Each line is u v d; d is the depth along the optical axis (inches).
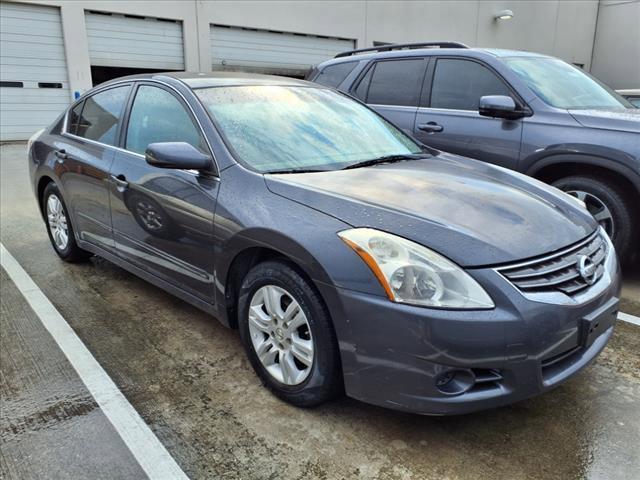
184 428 94.0
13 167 392.8
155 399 102.8
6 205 271.1
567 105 172.6
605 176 160.1
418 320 79.5
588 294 88.7
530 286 82.7
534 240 88.8
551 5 928.9
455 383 81.6
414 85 202.4
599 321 89.4
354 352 85.9
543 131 165.8
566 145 160.2
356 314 84.3
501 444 90.0
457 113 187.3
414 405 82.4
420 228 85.8
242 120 120.6
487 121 178.9
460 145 183.5
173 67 587.5
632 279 169.9
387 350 82.4
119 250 143.9
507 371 81.0
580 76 196.5
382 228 86.4
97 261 183.2
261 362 103.9
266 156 113.0
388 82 211.2
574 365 88.8
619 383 108.3
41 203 188.7
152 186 123.6
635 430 93.7
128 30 551.2
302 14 658.8
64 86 526.0
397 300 81.2
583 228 100.4
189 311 142.5
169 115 128.7
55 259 185.2
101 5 526.6
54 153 169.3
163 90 133.2
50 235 186.1
